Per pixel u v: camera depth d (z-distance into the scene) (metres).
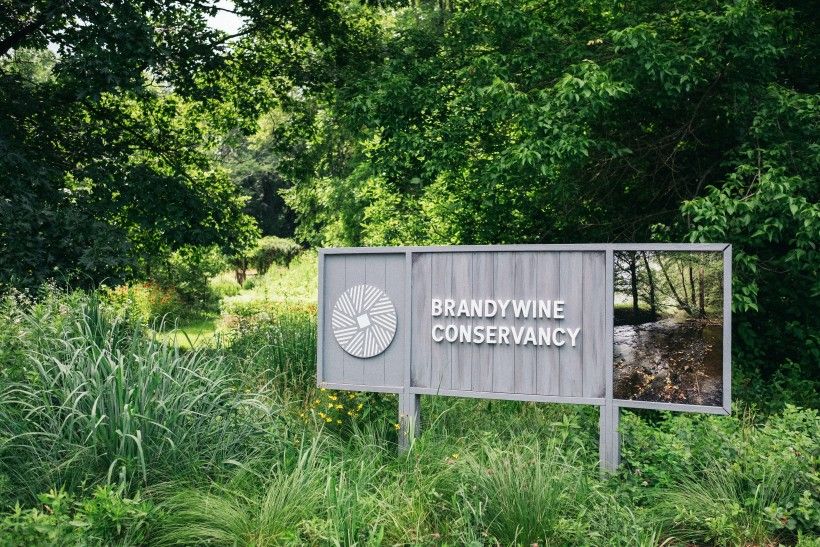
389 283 6.73
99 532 4.16
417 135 10.64
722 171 10.19
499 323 6.36
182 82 12.89
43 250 10.27
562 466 5.30
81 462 4.73
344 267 6.89
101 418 4.68
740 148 9.25
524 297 6.29
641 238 10.62
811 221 7.90
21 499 4.59
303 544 4.27
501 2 10.23
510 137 10.96
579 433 6.55
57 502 4.00
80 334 5.89
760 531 4.77
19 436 4.68
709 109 9.98
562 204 10.95
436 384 6.54
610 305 6.05
